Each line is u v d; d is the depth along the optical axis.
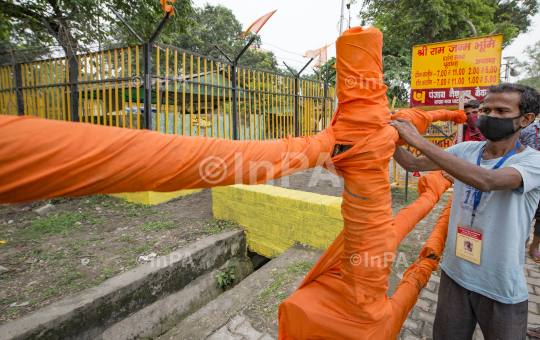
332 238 3.76
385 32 16.73
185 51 5.39
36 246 3.98
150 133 0.76
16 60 5.28
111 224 4.75
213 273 3.99
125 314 2.95
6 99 6.52
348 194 1.15
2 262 3.54
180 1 8.08
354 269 1.16
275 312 2.73
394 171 6.99
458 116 1.93
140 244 4.02
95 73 5.75
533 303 2.93
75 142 0.65
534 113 1.45
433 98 7.14
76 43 5.55
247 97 7.37
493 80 6.44
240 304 2.87
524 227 1.54
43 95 6.09
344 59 1.09
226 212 4.80
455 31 15.84
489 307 1.59
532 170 1.41
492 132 1.51
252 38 6.08
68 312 2.53
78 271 3.31
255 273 3.37
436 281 3.25
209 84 5.87
